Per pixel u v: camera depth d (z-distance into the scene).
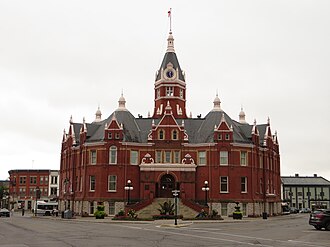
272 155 88.38
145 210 68.38
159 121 82.06
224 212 74.00
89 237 33.12
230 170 75.19
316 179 149.50
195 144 77.50
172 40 92.06
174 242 29.30
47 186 139.62
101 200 74.44
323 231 41.41
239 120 92.69
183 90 90.31
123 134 77.44
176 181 75.06
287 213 100.81
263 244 28.52
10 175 142.75
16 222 57.81
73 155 84.00
